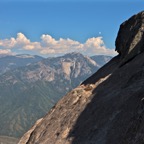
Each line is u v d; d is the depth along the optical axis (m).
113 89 36.00
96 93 38.44
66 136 33.69
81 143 30.14
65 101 41.97
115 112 29.44
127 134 24.64
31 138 39.97
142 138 22.25
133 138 23.41
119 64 46.25
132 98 28.88
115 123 27.80
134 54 43.75
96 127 30.27
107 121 29.39
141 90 28.97
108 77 41.72
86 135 30.52
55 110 41.91
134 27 48.06
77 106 38.16
